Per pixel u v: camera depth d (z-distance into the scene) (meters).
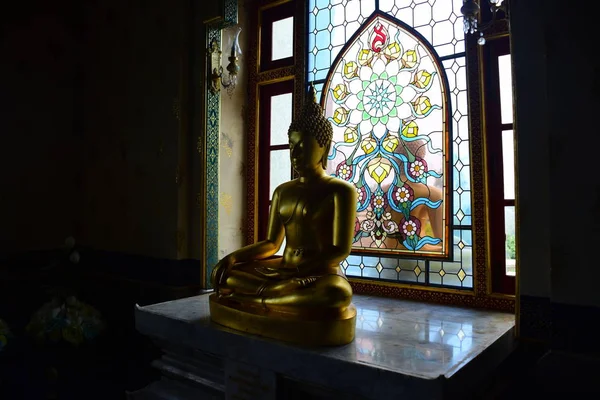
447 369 1.50
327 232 2.08
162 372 2.45
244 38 3.26
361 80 2.88
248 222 3.25
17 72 3.35
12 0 3.31
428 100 2.62
